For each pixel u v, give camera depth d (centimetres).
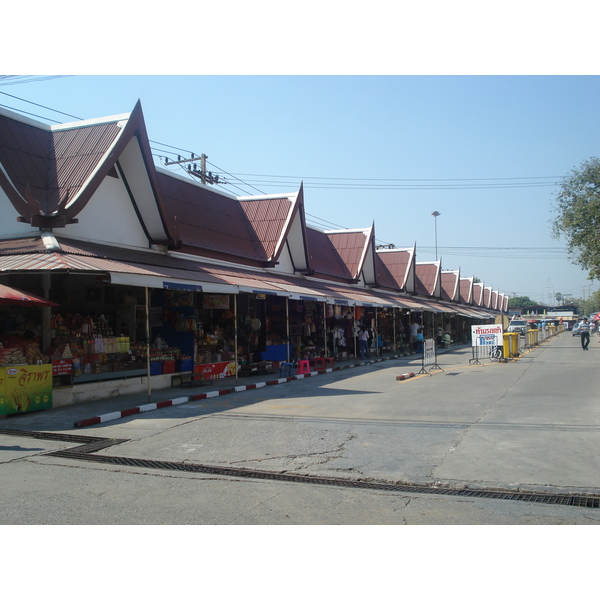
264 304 2123
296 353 2312
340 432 957
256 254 2398
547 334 5278
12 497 607
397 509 575
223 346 1839
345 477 695
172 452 827
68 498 605
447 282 5969
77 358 1270
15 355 1111
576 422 998
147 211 1681
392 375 1983
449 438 898
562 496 616
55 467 740
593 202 3250
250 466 749
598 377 1750
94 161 1457
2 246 1298
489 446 838
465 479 675
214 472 725
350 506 584
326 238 3597
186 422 1059
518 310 13200
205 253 2017
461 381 1719
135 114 1541
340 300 2383
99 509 568
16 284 1258
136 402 1265
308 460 777
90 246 1405
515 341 2720
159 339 1577
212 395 1435
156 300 1648
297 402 1309
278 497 614
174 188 2075
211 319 1925
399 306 3173
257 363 1941
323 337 2580
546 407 1169
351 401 1315
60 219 1322
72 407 1200
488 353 2900
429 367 2275
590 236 3341
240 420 1076
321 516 552
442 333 4578
